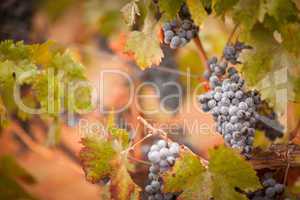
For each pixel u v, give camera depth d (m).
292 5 1.11
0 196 1.55
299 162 1.11
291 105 1.19
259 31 1.14
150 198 1.10
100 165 1.10
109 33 1.74
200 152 1.38
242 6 1.11
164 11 1.14
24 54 1.22
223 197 1.06
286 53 1.13
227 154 1.05
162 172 1.08
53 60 1.21
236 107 1.09
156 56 1.16
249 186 1.06
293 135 1.17
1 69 1.21
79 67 1.21
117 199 1.10
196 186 1.06
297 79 1.12
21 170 1.55
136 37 1.16
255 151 1.12
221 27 1.40
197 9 1.13
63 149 1.58
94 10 1.77
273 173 1.12
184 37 1.14
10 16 1.71
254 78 1.12
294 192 1.15
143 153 1.21
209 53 1.44
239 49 1.16
